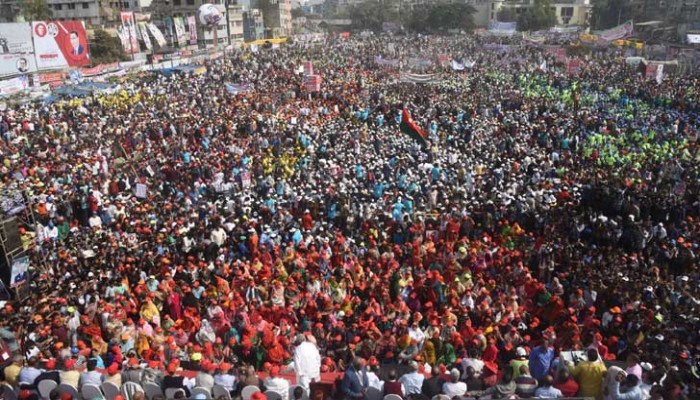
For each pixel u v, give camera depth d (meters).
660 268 18.20
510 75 55.72
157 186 25.23
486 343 12.59
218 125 34.41
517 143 31.20
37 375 10.60
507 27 99.31
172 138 32.16
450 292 15.44
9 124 33.12
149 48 70.81
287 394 10.13
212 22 89.81
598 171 24.84
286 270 17.73
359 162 27.09
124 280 16.16
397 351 12.91
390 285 16.11
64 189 23.45
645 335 13.14
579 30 97.50
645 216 21.81
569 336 12.79
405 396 9.98
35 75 44.69
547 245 18.11
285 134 33.00
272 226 20.70
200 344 13.35
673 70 56.97
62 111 37.47
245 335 13.11
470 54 71.75
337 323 13.66
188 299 15.51
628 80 51.00
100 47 72.75
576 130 33.22
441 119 36.88
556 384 10.01
